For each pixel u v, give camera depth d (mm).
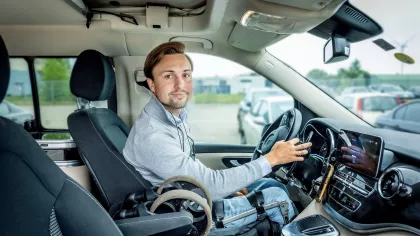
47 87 2436
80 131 1527
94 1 2127
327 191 1519
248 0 1472
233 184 1400
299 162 1854
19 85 2396
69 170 1740
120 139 1777
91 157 1522
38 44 2311
